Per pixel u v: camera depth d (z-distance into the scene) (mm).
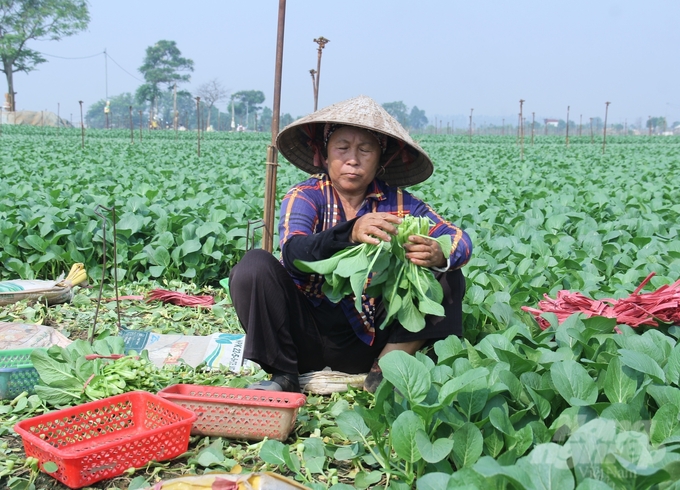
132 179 13742
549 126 116500
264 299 3562
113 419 3418
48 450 2941
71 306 5836
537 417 2947
